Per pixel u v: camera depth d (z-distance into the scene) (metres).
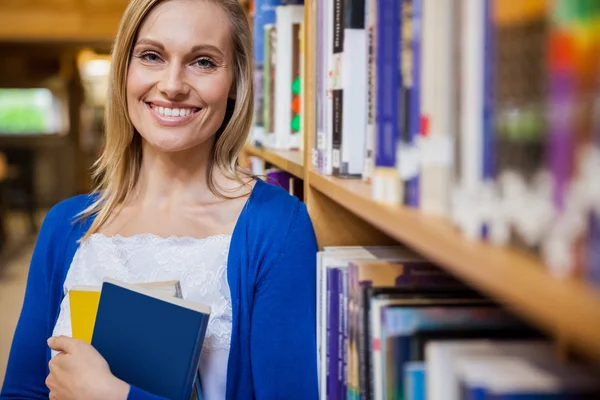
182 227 1.48
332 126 1.15
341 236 1.42
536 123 0.45
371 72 0.98
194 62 1.39
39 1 4.87
